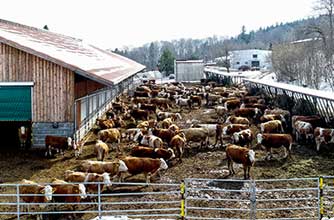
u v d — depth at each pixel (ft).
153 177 51.03
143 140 61.21
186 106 116.98
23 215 39.60
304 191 45.78
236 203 42.42
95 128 83.41
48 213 37.40
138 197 44.32
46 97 66.13
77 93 68.95
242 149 50.16
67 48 102.27
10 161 58.49
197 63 236.02
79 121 70.85
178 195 44.80
